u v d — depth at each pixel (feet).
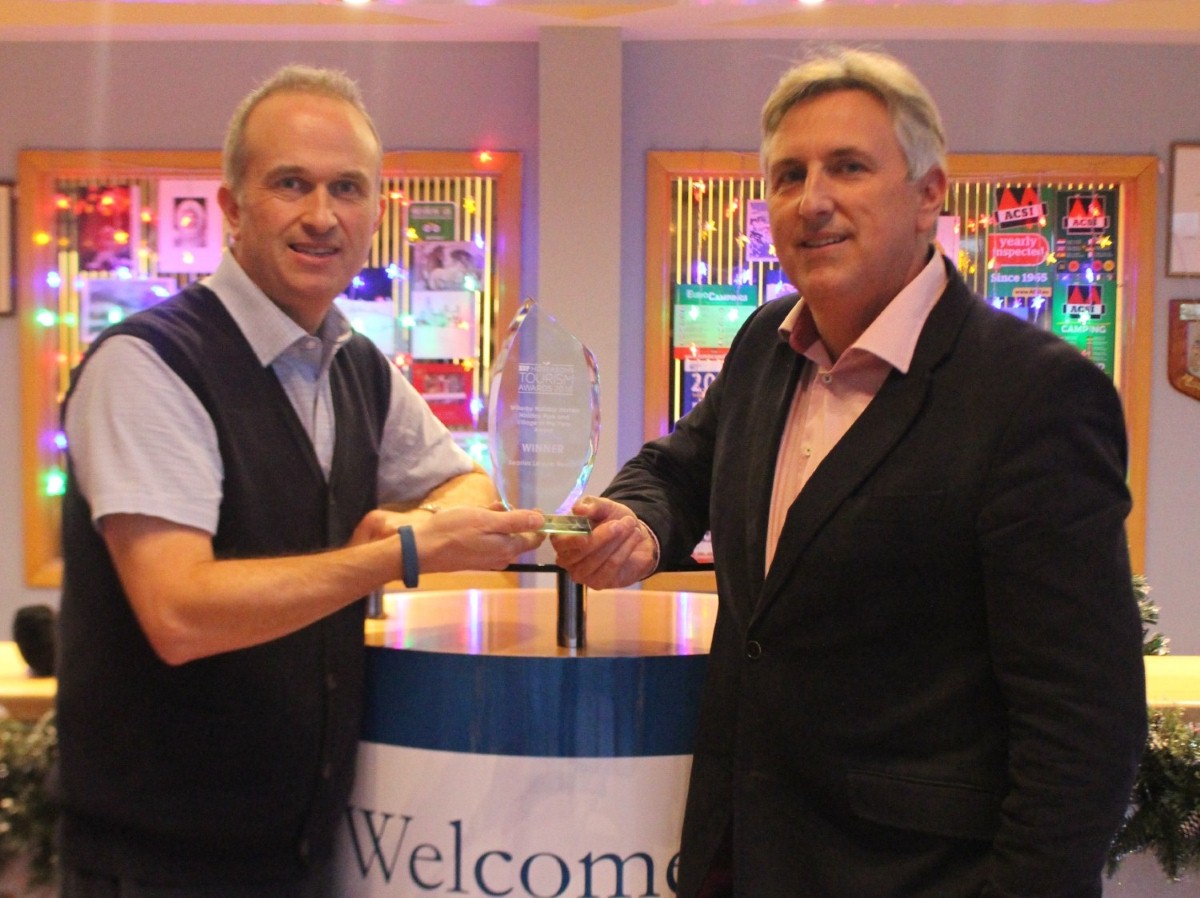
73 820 4.97
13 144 14.97
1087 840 4.09
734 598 4.96
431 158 14.67
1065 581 4.14
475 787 5.18
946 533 4.36
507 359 5.54
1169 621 14.94
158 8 14.20
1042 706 4.15
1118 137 14.66
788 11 13.69
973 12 14.06
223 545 4.91
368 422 5.69
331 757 5.12
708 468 6.05
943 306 4.68
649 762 5.19
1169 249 14.76
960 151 14.70
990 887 4.22
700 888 4.92
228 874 4.94
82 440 4.73
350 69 14.74
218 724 4.84
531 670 5.13
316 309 5.27
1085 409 4.26
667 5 13.30
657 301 14.73
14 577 15.19
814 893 4.59
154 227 15.07
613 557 5.23
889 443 4.50
